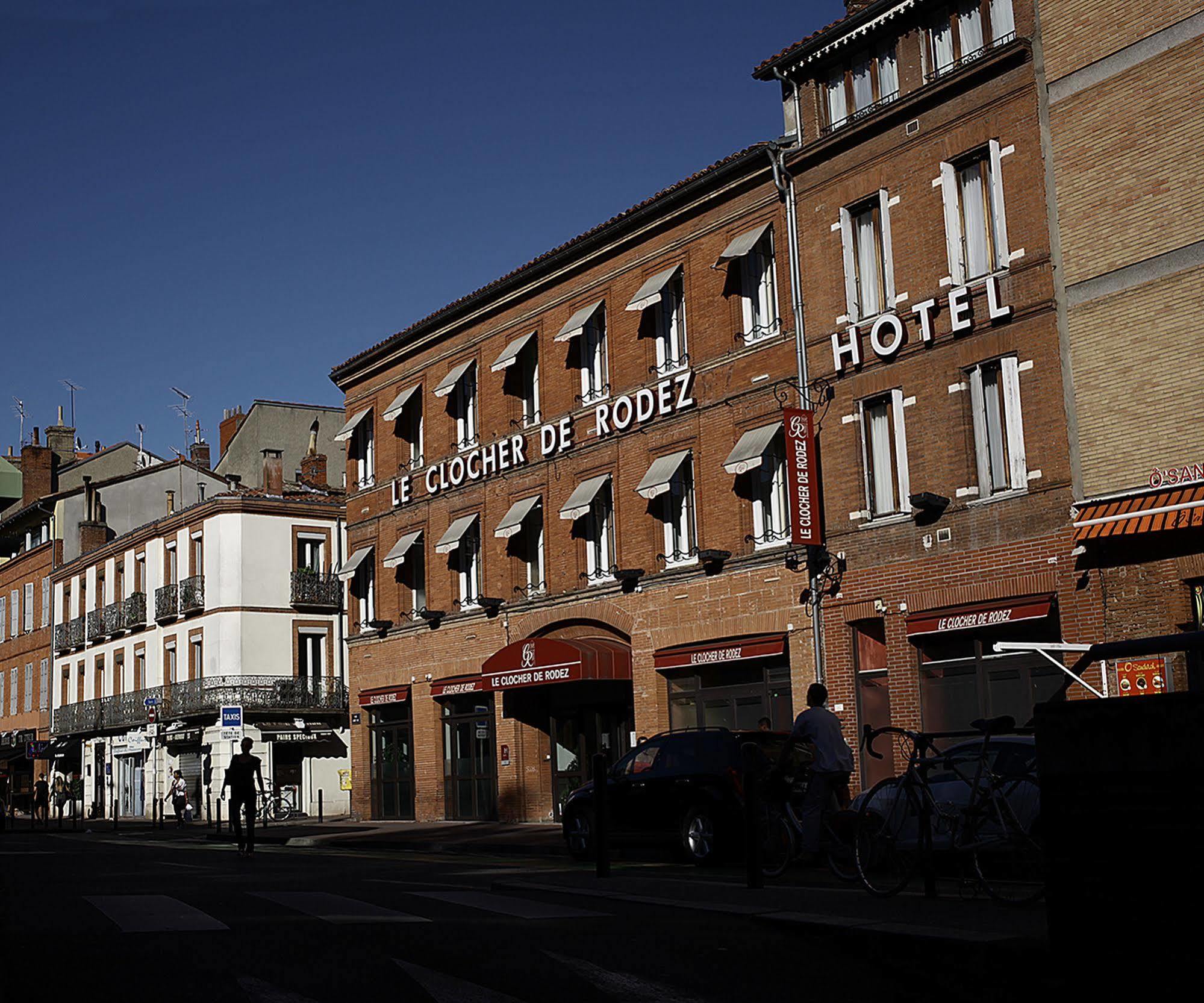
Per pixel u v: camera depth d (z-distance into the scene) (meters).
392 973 8.17
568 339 30.42
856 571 24.06
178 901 12.45
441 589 35.75
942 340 22.80
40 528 67.25
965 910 10.62
